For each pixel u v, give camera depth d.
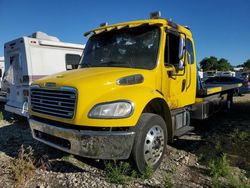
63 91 4.21
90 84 4.08
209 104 7.84
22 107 8.63
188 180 4.37
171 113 5.40
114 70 4.70
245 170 4.78
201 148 5.89
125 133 3.99
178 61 5.42
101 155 3.96
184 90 5.98
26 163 4.68
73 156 5.27
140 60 5.10
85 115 3.95
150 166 4.32
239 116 10.20
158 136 4.57
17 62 9.12
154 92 4.56
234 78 17.86
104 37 5.75
